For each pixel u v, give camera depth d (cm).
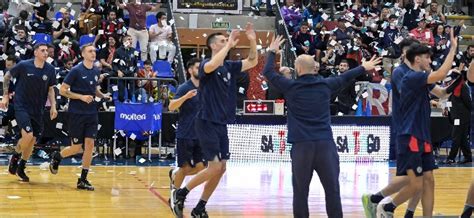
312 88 636
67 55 1389
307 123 631
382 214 695
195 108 780
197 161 788
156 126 1259
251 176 1110
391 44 1609
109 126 1269
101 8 1577
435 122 1370
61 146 1307
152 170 1155
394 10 1711
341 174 1158
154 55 1541
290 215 786
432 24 1675
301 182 633
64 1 1748
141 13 1552
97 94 959
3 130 1342
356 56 1515
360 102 1416
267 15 1770
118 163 1236
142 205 827
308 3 1833
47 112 1248
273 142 1314
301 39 1598
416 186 664
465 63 1484
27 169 1125
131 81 1380
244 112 1316
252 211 807
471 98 1395
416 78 649
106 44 1410
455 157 1353
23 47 1369
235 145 1298
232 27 1739
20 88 961
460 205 864
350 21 1655
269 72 650
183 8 1762
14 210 777
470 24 1942
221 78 691
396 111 672
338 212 628
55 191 916
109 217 748
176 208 723
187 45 1703
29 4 1559
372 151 1355
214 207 831
